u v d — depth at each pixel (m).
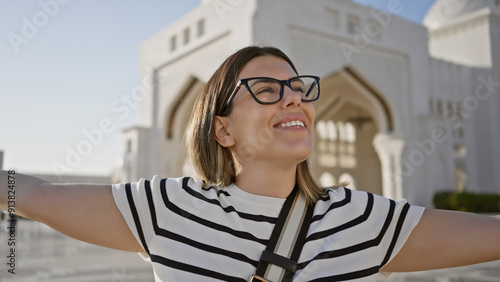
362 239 1.10
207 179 1.28
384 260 1.13
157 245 1.08
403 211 1.15
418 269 1.15
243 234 1.09
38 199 1.06
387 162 18.09
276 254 1.05
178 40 17.62
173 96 17.80
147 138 18.80
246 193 1.17
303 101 1.19
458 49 26.06
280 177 1.17
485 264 7.21
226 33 14.97
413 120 18.61
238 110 1.19
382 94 17.97
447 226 1.12
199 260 1.05
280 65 1.22
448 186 18.84
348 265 1.06
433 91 22.16
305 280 1.03
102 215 1.09
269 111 1.14
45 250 9.01
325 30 15.81
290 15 14.82
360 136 26.94
